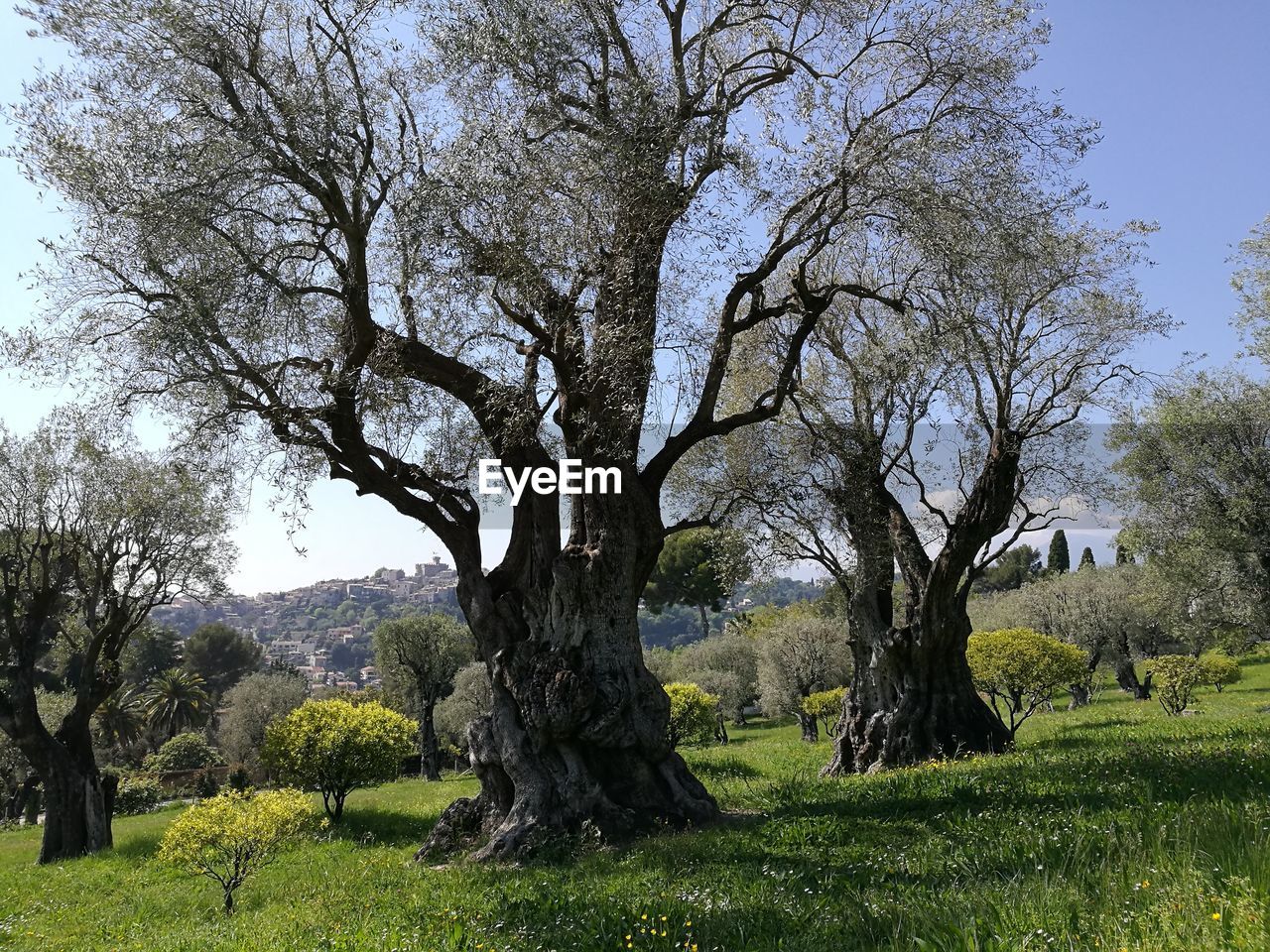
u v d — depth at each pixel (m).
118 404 13.15
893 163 12.52
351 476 13.38
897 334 19.30
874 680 20.14
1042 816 8.42
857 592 20.67
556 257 11.87
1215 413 29.31
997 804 9.60
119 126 11.64
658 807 12.52
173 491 24.38
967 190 12.81
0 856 25.78
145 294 12.33
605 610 13.04
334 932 7.73
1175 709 27.88
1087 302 18.78
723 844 9.73
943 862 7.06
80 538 24.94
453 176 11.23
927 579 19.53
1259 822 5.41
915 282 15.52
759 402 14.24
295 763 21.56
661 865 9.10
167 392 13.09
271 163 11.56
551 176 11.80
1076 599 48.44
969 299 14.41
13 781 47.53
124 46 11.31
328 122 11.36
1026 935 4.14
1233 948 3.52
